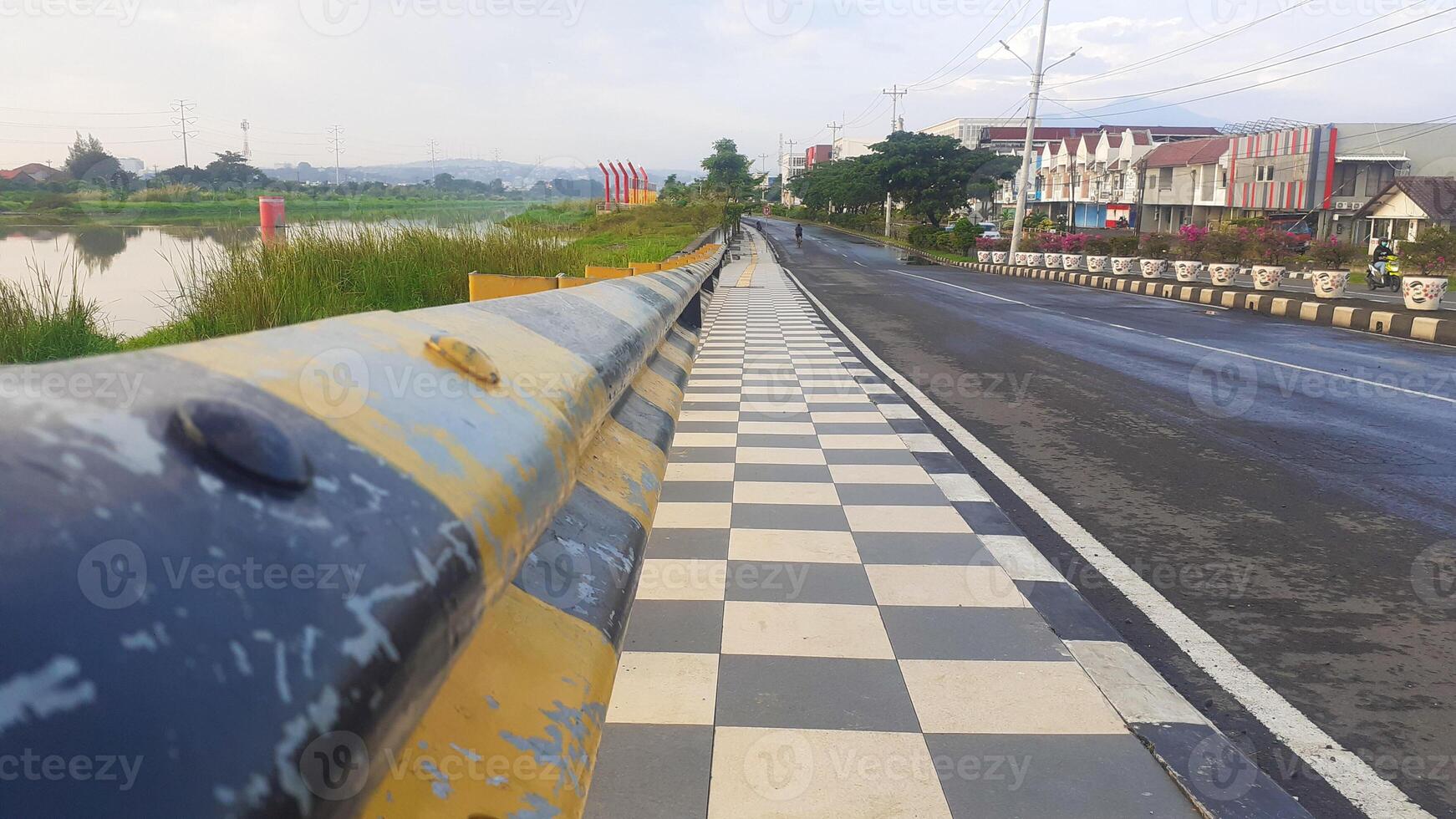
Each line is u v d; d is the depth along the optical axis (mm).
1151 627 2863
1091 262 27844
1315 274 15273
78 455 421
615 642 1069
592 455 1573
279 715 392
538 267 7637
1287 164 39594
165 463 459
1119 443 5453
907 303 16906
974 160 56531
